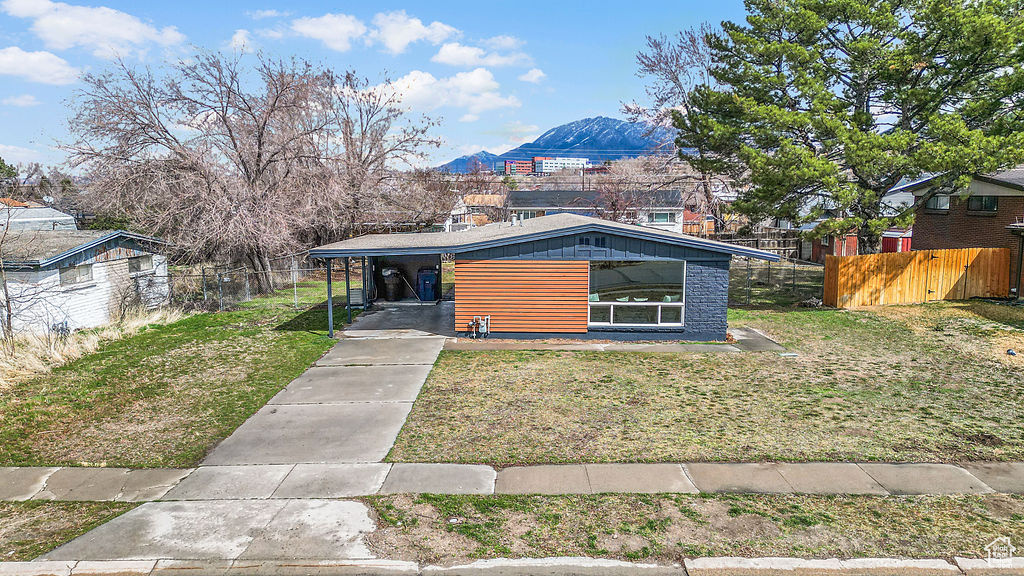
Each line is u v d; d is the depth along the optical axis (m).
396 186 34.03
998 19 17.91
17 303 16.44
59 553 6.29
